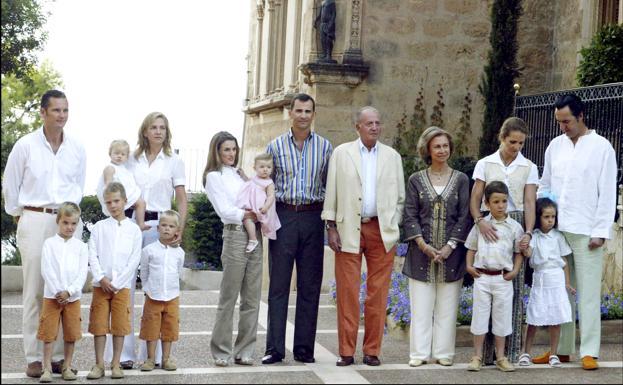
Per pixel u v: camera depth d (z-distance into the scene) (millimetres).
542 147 13586
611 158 8297
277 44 23656
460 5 18656
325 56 18312
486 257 8023
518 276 8164
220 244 20625
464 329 9445
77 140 8008
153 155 8258
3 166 23844
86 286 14227
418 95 18531
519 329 8203
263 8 24969
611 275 11492
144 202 8125
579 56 17422
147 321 7891
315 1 18484
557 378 7633
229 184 8188
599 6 16891
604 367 8211
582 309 8219
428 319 8320
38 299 7715
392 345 9617
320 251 8422
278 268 8344
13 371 7922
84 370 8016
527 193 8234
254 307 8242
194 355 8758
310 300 8430
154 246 7965
